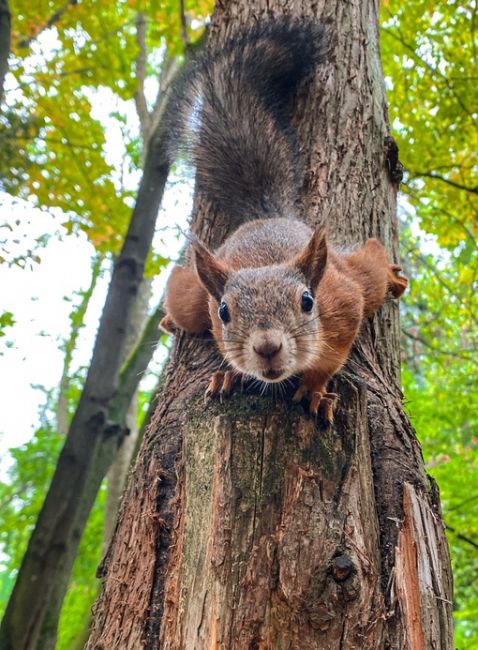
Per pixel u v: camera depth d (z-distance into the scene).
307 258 0.24
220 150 0.35
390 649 0.17
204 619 0.17
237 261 0.27
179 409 0.23
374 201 0.31
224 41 0.36
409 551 0.19
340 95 0.33
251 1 0.37
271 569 0.17
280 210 0.32
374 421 0.22
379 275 0.29
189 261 0.33
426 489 0.21
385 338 0.29
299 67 0.34
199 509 0.18
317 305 0.23
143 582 0.19
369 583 0.17
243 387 0.22
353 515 0.18
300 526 0.17
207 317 0.28
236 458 0.19
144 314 0.90
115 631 0.19
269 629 0.16
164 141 0.37
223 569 0.17
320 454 0.19
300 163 0.32
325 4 0.35
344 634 0.16
